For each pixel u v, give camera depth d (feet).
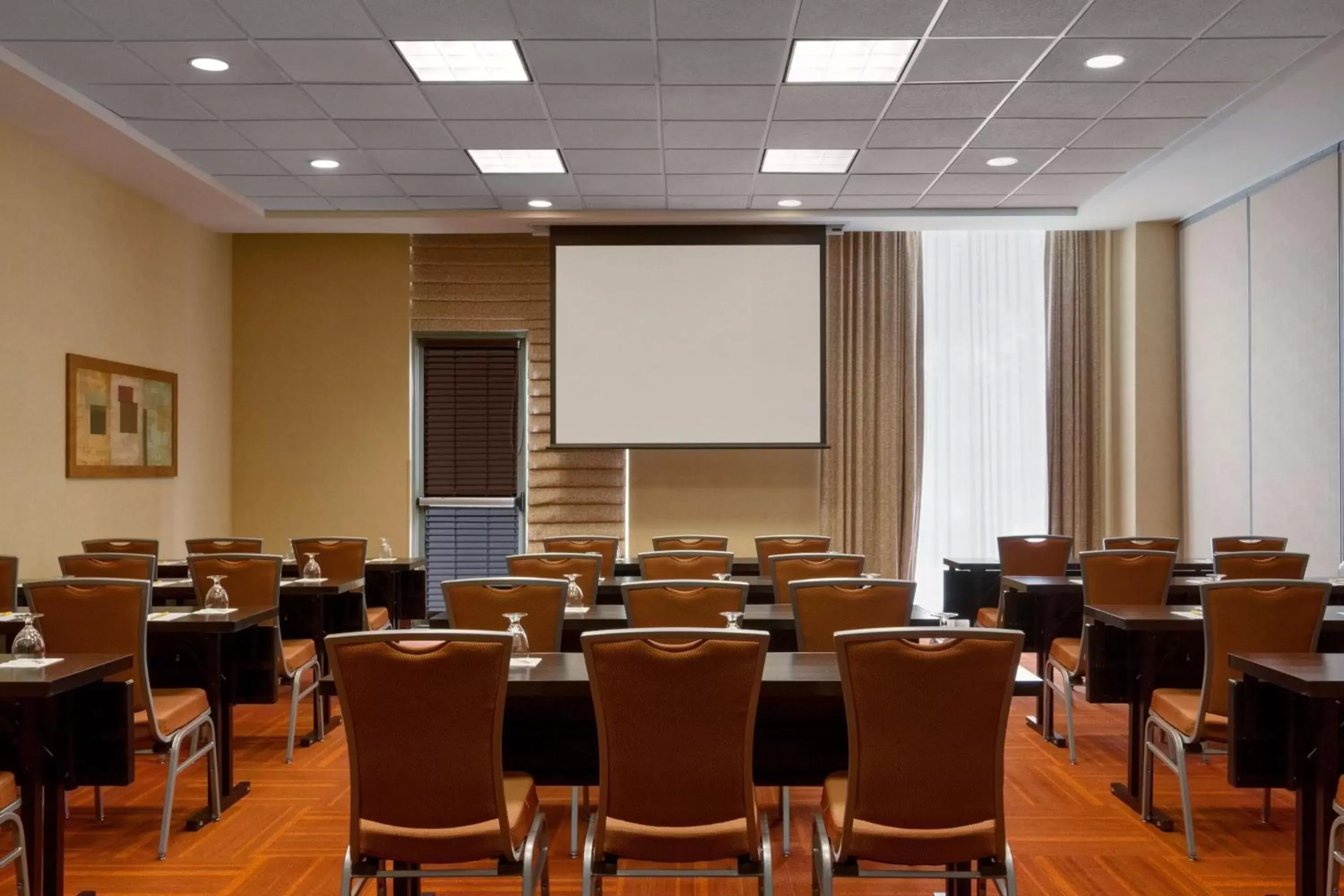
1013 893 7.98
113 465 23.53
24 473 20.49
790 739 11.10
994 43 16.89
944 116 20.34
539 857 8.90
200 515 28.17
